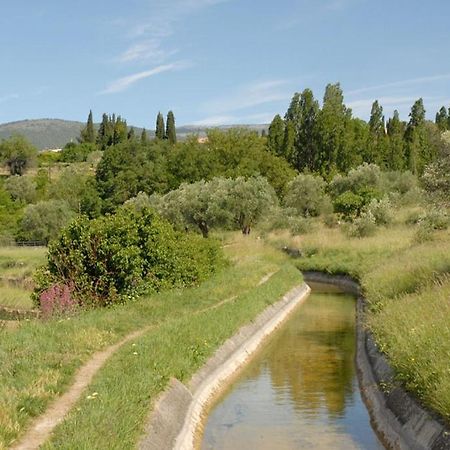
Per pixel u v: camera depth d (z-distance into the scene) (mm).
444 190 29219
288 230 53156
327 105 97750
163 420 11016
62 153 162125
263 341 21797
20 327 16125
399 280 23000
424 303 16172
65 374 12047
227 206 51688
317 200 62062
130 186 88188
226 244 49844
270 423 13570
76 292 21891
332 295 34781
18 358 12578
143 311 19500
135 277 22625
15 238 68375
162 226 24391
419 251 30484
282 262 44375
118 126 161500
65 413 10000
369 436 12688
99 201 87312
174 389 12867
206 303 22672
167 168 90875
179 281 25219
